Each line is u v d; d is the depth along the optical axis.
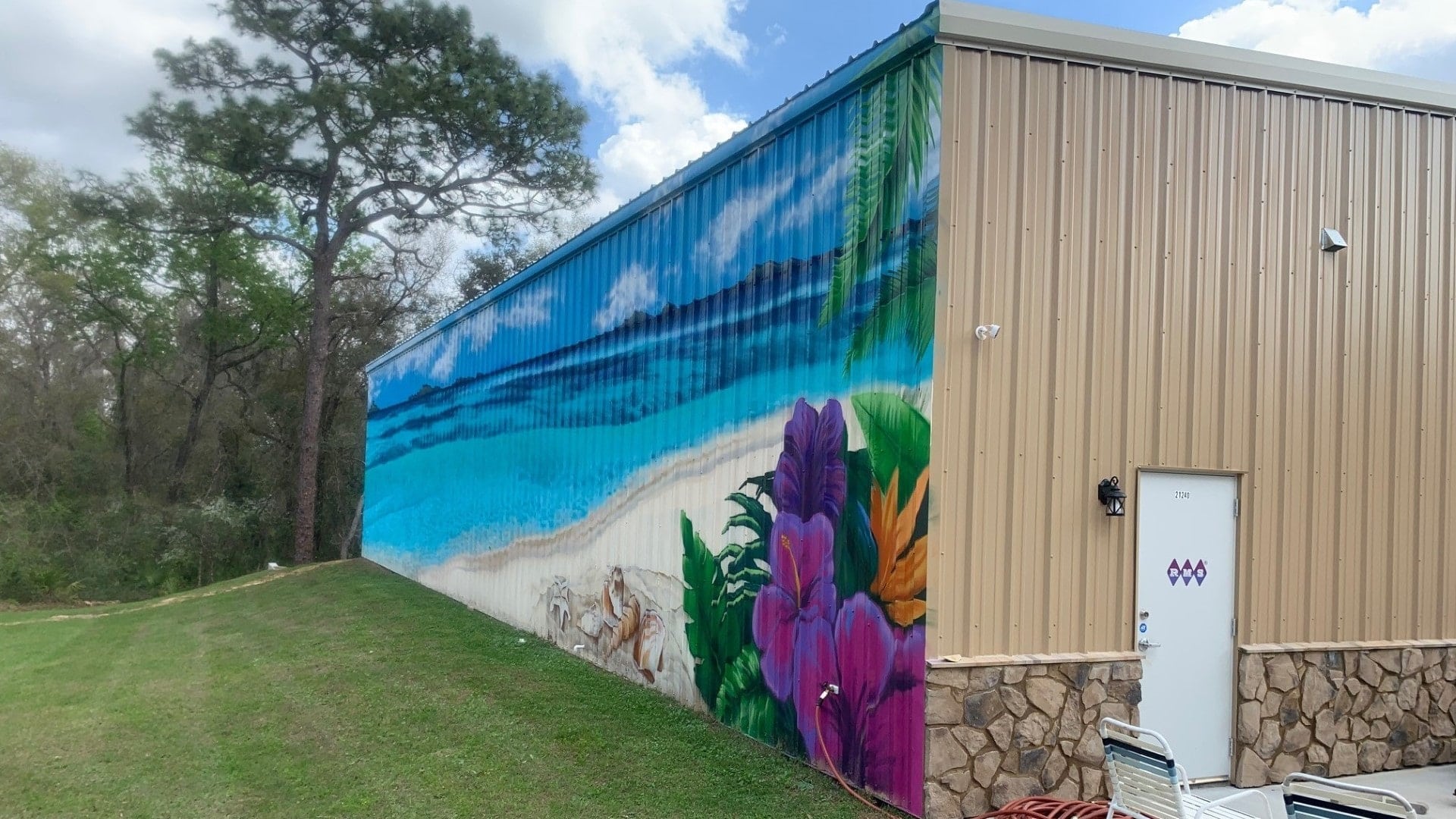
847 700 5.54
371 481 21.42
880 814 5.04
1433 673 6.41
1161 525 5.63
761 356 6.67
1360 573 6.27
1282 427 6.04
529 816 5.03
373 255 30.56
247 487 29.39
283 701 8.05
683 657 7.53
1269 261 6.05
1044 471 5.29
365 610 13.56
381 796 5.41
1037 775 5.10
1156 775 4.16
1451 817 5.30
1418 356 6.55
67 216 26.75
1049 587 5.26
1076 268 5.43
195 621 14.64
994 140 5.25
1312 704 5.99
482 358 13.40
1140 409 5.59
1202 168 5.86
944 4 5.11
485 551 12.88
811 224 6.18
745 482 6.80
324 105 23.58
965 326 5.11
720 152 7.30
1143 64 5.65
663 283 8.26
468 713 7.25
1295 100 6.20
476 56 25.31
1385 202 6.48
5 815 5.27
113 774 6.01
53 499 26.00
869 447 5.48
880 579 5.31
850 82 5.77
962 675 4.96
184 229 26.00
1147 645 5.55
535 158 27.03
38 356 28.30
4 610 20.22
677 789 5.45
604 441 9.30
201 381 30.38
